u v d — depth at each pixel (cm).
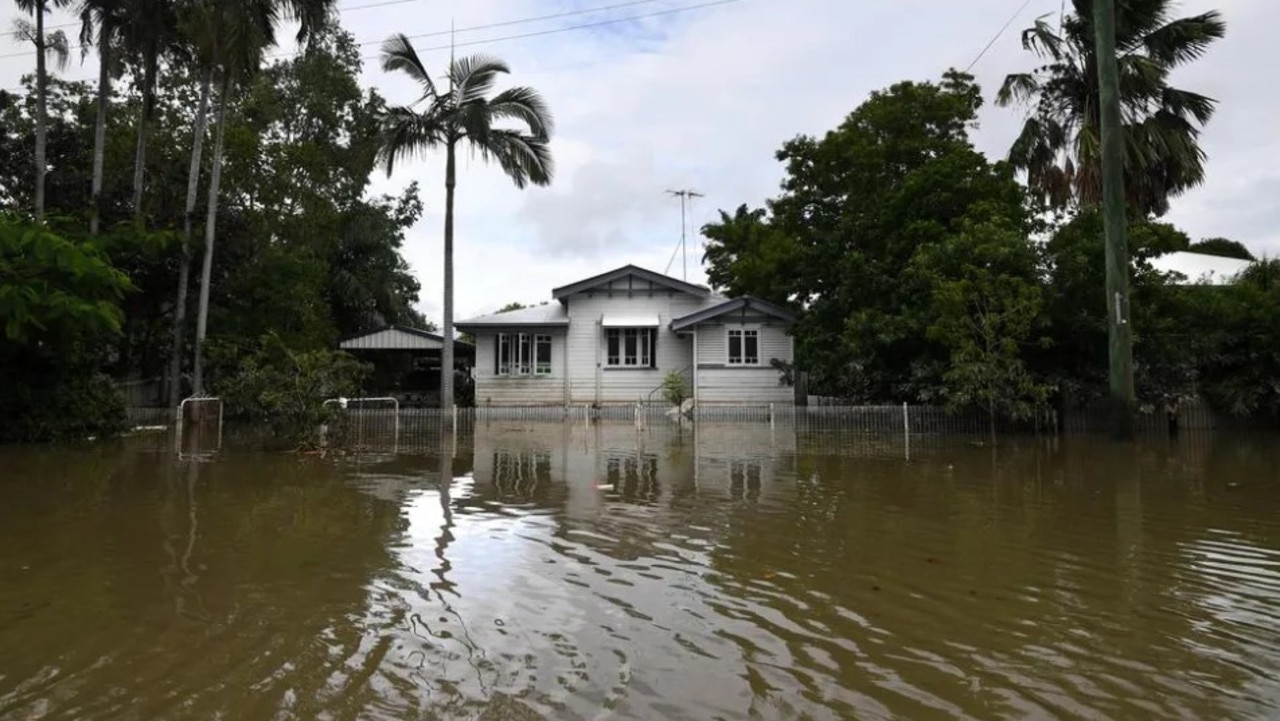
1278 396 1964
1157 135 2094
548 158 2561
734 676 420
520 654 451
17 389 1659
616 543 736
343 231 3600
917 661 443
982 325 1792
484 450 1580
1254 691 400
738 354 2841
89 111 2719
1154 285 1877
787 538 757
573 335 2953
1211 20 2030
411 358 3744
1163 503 952
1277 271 2183
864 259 2234
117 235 1991
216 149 2292
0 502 948
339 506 929
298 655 449
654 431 2036
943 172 2145
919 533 780
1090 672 427
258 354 1689
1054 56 2145
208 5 2172
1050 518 857
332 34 3500
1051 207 2334
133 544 726
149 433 1911
